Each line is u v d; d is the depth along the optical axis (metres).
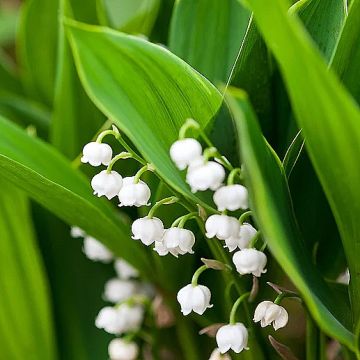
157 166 0.26
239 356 0.30
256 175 0.23
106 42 0.26
